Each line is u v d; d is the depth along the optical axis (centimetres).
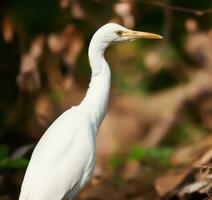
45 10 1641
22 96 1470
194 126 1619
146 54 1686
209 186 910
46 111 1509
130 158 1289
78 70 1661
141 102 1673
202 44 1675
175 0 1716
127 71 1728
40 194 783
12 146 1448
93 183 1187
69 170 800
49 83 1534
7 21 1389
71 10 1371
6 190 1198
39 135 1469
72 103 1564
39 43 1357
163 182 1003
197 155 1098
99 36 862
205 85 1631
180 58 1712
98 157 1541
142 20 1755
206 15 1705
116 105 1675
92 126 837
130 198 1115
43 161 797
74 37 1368
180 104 1634
